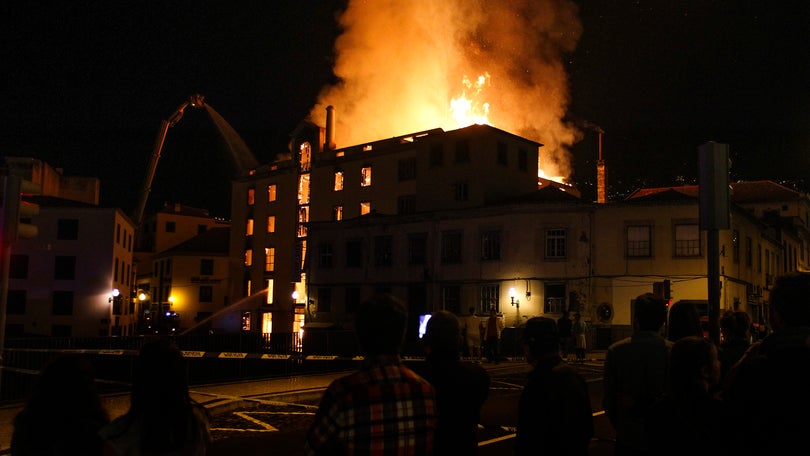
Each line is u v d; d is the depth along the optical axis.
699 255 33.62
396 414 3.31
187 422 3.57
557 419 4.30
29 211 7.88
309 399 15.45
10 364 15.23
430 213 40.81
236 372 22.31
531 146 46.09
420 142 46.19
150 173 59.22
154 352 3.58
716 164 7.47
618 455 5.18
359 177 52.97
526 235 36.81
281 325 57.97
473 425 4.57
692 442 4.02
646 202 34.72
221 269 72.25
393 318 3.46
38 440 3.52
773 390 3.28
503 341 32.94
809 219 65.44
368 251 43.84
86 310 47.22
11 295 46.59
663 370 5.02
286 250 58.91
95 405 3.70
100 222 48.19
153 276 76.56
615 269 34.84
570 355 30.67
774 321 3.61
